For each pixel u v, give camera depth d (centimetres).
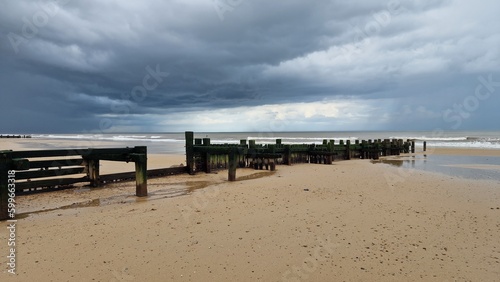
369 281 478
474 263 544
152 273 493
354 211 856
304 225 727
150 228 698
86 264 519
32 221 757
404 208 902
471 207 928
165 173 1505
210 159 1639
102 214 820
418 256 569
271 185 1237
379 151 2864
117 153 1108
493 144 4662
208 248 589
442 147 4212
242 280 477
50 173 1044
